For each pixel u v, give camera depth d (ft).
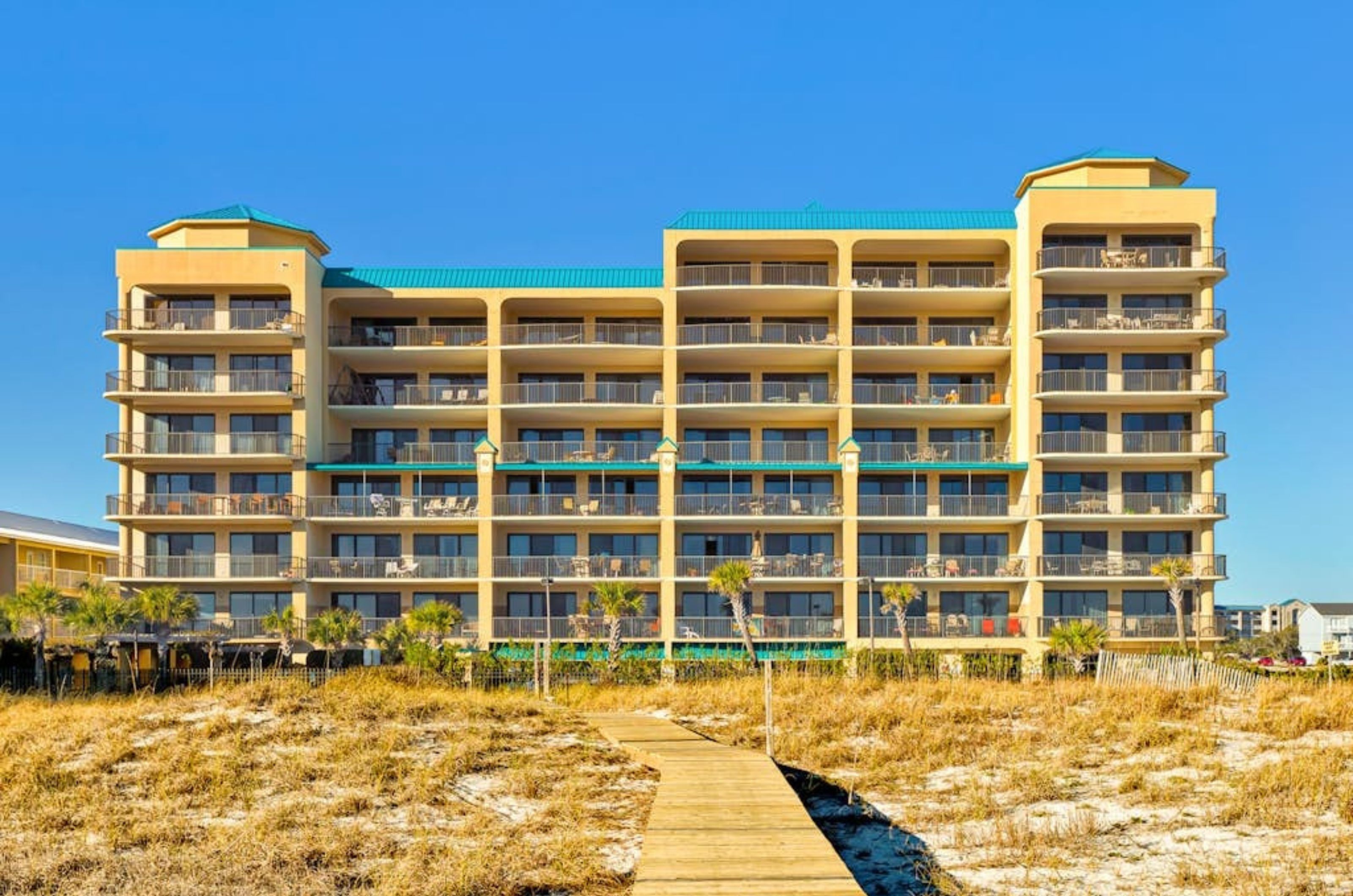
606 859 49.80
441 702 90.17
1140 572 166.61
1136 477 174.09
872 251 179.83
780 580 168.45
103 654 152.35
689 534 176.04
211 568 170.30
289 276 171.42
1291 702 86.89
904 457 176.24
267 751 71.26
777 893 38.83
